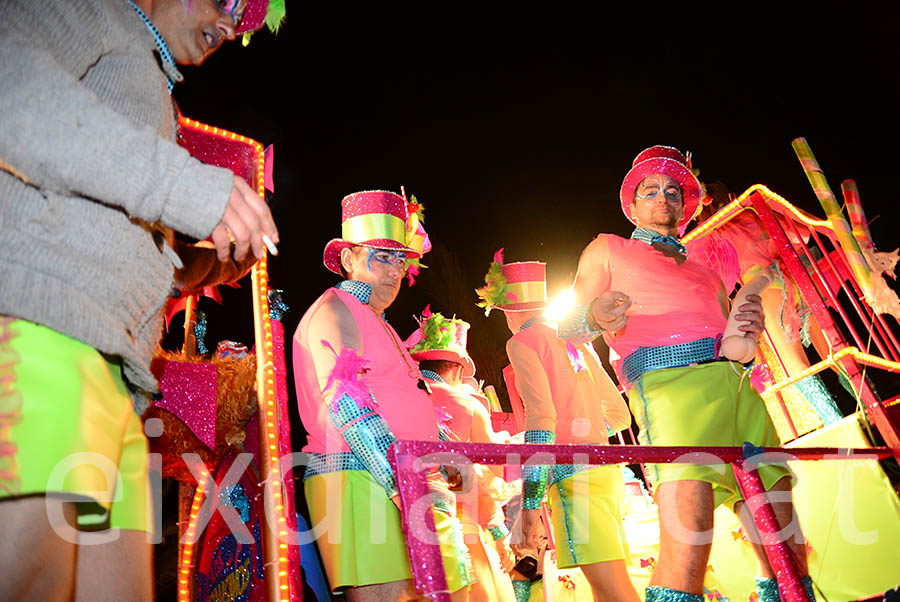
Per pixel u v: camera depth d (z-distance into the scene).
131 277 1.33
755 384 2.84
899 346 3.82
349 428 2.32
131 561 1.46
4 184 1.20
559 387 3.62
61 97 1.17
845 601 3.42
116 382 1.36
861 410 3.43
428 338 4.39
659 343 2.83
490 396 5.83
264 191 2.78
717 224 3.73
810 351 7.49
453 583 2.61
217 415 2.80
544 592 4.04
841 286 4.25
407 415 2.70
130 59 1.42
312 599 3.32
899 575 3.29
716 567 3.73
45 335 1.20
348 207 3.15
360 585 2.44
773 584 2.62
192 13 1.71
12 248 1.19
